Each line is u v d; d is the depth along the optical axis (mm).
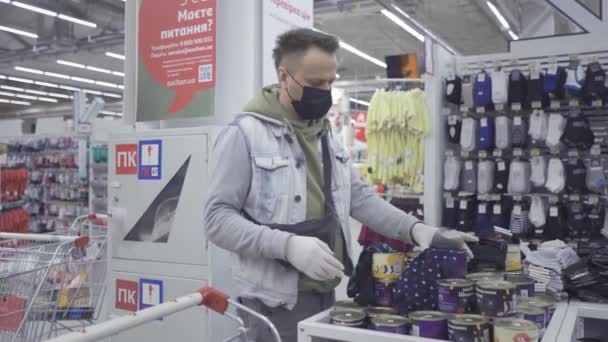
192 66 2963
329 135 1828
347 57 14406
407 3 9719
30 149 8883
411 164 5266
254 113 1683
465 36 12273
